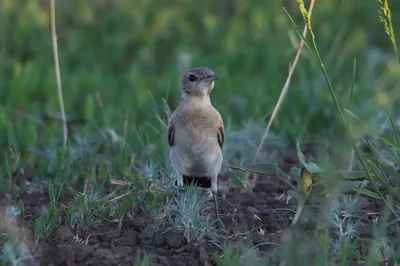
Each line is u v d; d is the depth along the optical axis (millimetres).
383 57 18031
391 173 9906
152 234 9820
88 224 10055
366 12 21453
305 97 14898
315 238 9141
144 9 21688
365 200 10758
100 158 12945
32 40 20094
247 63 18438
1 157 13328
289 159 13180
